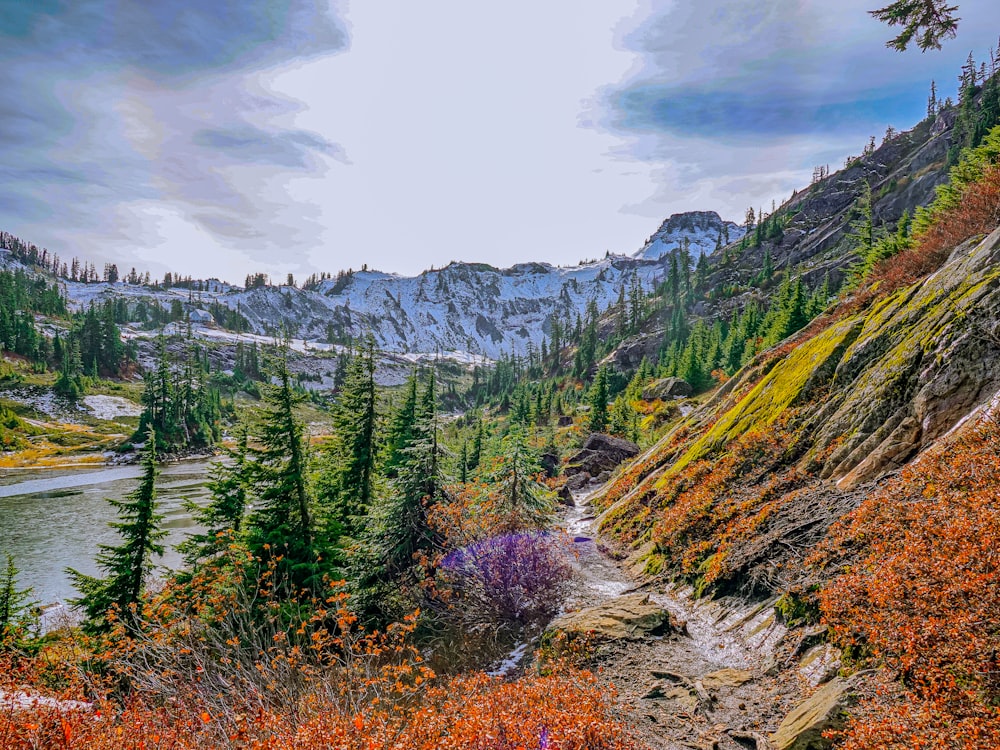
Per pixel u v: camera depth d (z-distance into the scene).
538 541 13.43
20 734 6.69
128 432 99.38
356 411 21.70
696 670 8.96
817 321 23.17
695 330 90.25
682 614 11.70
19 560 33.59
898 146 153.38
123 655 10.01
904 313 13.95
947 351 10.91
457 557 13.54
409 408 23.70
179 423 95.00
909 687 6.08
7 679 9.74
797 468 13.55
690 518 15.00
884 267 21.48
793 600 9.12
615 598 13.41
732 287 129.38
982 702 5.17
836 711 6.13
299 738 5.95
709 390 63.69
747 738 6.70
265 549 14.95
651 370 84.50
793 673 7.91
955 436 9.33
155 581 17.61
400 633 11.59
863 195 125.19
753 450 15.58
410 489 14.91
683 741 6.91
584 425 52.09
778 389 17.92
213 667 8.62
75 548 36.16
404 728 7.18
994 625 5.56
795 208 169.12
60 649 12.19
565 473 39.72
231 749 6.40
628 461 36.50
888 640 6.55
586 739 6.26
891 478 10.21
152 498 16.89
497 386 171.12
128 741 6.68
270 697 7.75
